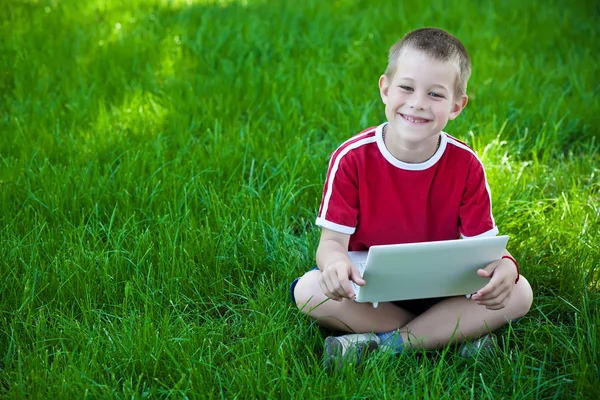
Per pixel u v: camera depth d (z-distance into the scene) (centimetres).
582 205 334
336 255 236
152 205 328
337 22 559
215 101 432
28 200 328
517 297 246
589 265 295
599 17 577
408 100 228
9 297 270
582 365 233
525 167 373
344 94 433
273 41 516
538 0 619
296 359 241
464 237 248
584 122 415
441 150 240
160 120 408
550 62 491
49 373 231
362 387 223
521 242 312
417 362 244
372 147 242
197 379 228
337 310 248
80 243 291
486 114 412
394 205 244
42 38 503
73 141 375
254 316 262
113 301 273
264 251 300
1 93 433
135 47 492
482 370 241
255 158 368
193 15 565
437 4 595
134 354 238
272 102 425
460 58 234
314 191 344
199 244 296
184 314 266
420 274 227
